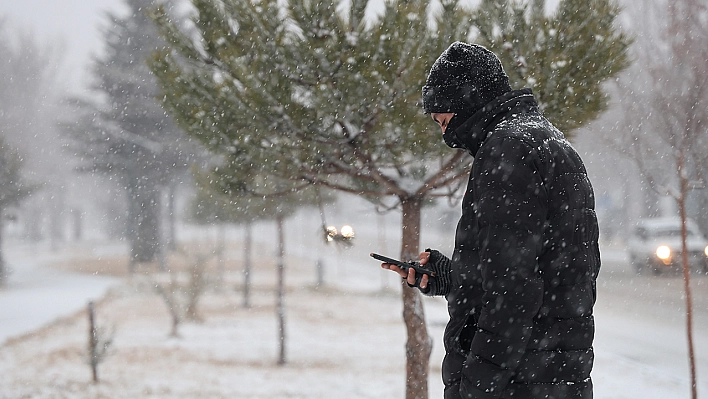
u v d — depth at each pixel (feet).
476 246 6.86
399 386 30.04
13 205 79.82
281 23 15.12
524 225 6.27
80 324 53.06
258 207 40.24
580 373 6.67
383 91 14.92
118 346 43.19
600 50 15.21
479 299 6.82
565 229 6.61
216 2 15.56
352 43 14.69
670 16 21.66
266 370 34.91
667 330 38.11
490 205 6.36
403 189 17.87
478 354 6.28
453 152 17.03
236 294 75.92
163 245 114.52
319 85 15.19
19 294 75.41
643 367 29.50
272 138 15.99
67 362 36.37
